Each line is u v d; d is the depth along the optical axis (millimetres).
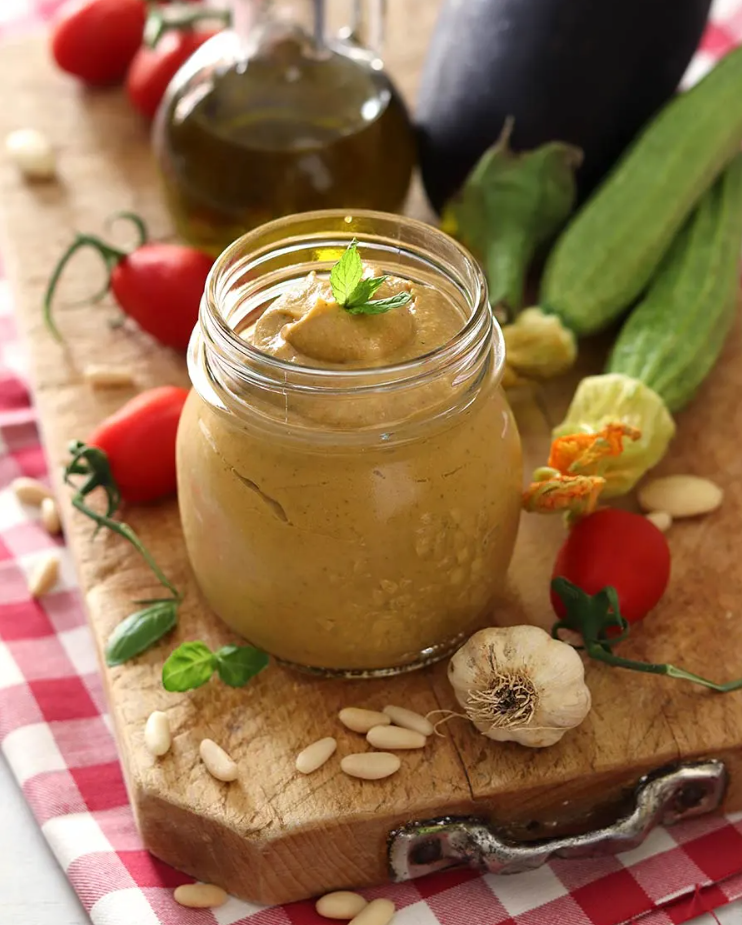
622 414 536
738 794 490
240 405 435
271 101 579
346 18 750
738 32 799
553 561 521
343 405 427
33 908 479
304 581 451
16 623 549
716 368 595
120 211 663
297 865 463
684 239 593
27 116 720
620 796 479
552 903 472
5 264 652
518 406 579
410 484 438
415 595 457
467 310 455
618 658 474
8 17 857
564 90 598
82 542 529
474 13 612
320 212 470
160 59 693
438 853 469
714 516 540
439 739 473
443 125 622
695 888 473
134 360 595
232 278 458
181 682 476
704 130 591
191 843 466
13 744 510
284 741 472
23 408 635
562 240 589
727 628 502
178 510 541
